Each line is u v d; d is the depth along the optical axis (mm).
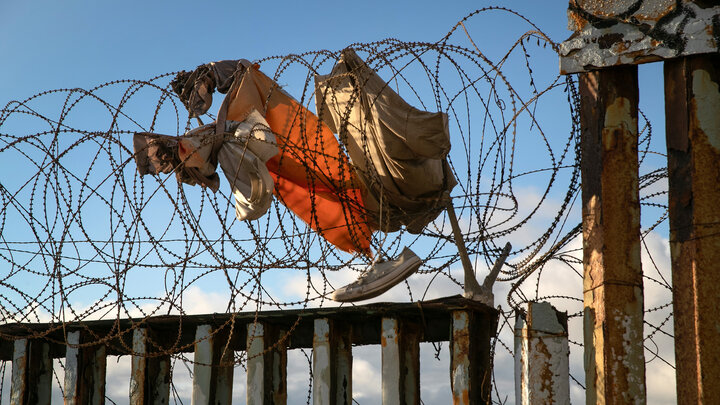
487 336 7469
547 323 6172
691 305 5195
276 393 8047
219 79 8859
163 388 8391
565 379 6082
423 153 7719
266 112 8781
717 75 5367
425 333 7609
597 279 5500
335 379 7785
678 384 5191
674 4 5445
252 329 7922
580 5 5730
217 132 8430
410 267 8188
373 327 8047
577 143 6406
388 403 7352
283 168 8758
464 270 7691
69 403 8320
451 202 7844
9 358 9000
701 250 5199
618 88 5629
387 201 8125
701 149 5305
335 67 8172
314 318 7789
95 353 8586
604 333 5371
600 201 5547
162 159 8273
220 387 8211
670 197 5375
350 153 8305
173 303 7215
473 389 7172
